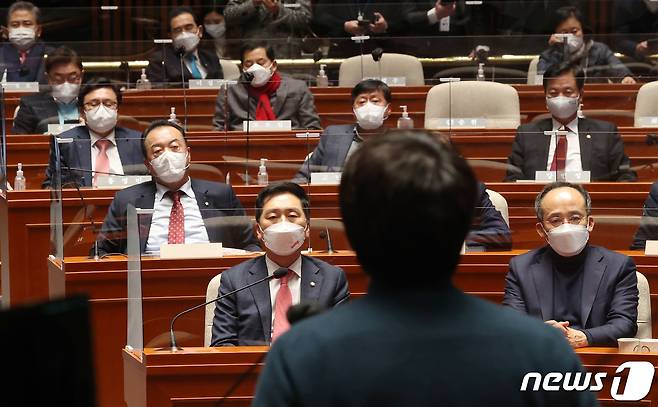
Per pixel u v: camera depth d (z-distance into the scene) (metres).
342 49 11.20
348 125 9.14
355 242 2.37
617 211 7.08
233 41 11.24
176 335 5.97
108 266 6.99
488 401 2.25
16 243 8.34
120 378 7.00
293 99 10.18
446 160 2.35
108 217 7.29
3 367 1.83
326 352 2.27
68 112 10.12
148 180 7.98
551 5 12.22
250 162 8.88
